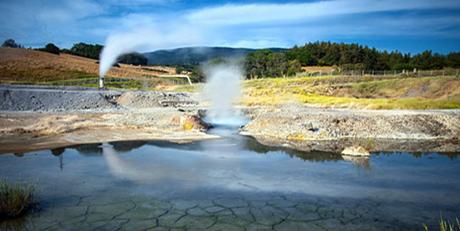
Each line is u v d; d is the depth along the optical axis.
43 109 26.91
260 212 8.46
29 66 61.06
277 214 8.34
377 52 106.12
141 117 24.33
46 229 7.41
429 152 16.30
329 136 20.08
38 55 73.38
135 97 34.12
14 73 54.94
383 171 12.53
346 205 8.98
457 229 7.46
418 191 10.18
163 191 9.98
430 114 22.36
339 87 44.62
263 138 20.14
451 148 17.23
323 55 109.25
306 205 8.95
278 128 21.72
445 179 11.51
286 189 10.30
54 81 53.91
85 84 52.88
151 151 15.79
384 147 17.52
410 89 39.91
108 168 12.52
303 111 25.12
